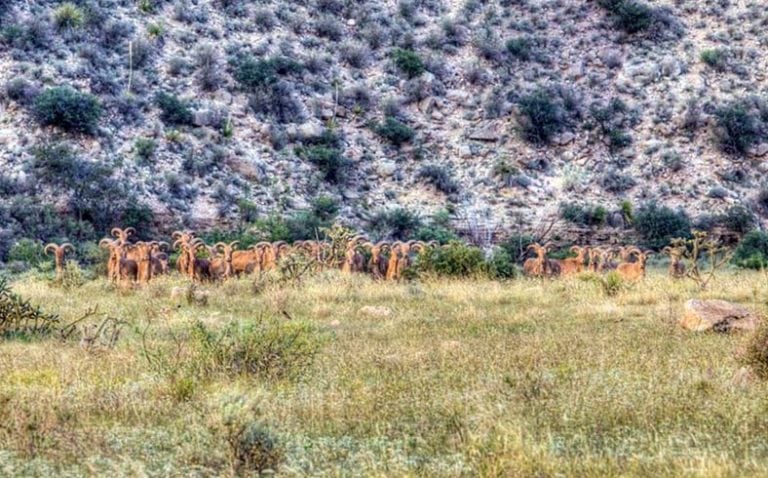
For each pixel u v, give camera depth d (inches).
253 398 733.3
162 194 3545.8
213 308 1579.7
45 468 630.5
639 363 969.5
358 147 4252.0
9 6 4271.7
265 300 1700.3
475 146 4397.1
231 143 3964.1
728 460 613.0
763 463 611.5
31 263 2783.0
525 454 619.8
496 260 2345.0
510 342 1142.3
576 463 617.3
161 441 691.4
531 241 3705.7
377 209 3873.0
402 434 706.2
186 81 4244.6
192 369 918.4
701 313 1266.0
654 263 3287.4
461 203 4015.8
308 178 3939.5
